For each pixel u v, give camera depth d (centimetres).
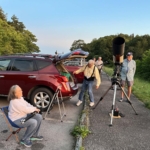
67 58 586
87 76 666
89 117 552
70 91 609
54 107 670
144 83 1576
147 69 1969
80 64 1006
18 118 378
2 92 638
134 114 595
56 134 443
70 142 406
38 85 609
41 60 626
